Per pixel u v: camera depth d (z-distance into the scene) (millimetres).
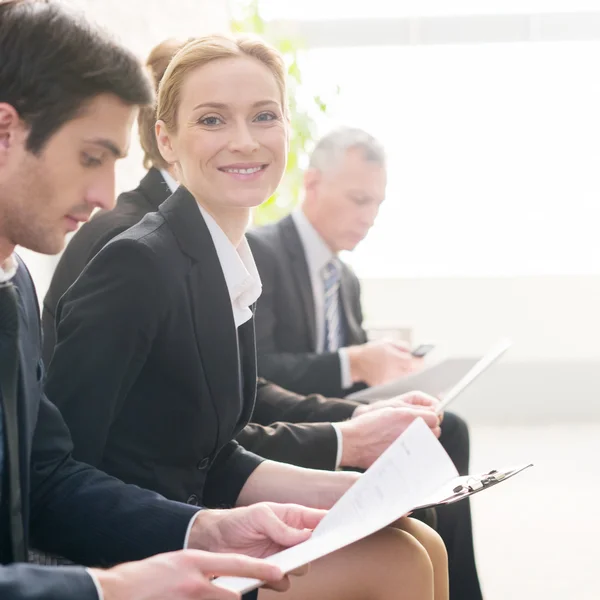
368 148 3467
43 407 1763
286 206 5656
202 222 2023
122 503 1717
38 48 1437
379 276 7574
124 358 1879
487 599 3785
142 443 1953
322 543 1530
